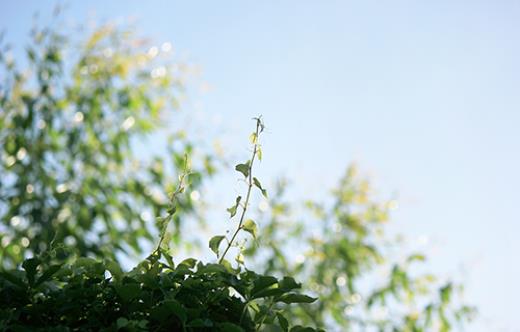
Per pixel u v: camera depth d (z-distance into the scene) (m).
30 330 2.03
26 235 6.09
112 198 6.43
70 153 6.49
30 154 6.42
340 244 7.42
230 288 2.29
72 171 6.46
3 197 6.22
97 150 6.59
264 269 7.11
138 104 6.75
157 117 6.79
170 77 6.88
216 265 2.17
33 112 6.41
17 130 6.40
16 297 2.14
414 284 7.27
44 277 2.15
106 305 2.12
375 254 7.41
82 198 6.31
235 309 2.17
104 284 2.17
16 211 6.12
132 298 2.09
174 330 2.09
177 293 2.12
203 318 2.09
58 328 2.01
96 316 2.11
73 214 6.22
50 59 6.58
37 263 2.13
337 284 7.32
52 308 2.12
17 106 6.56
